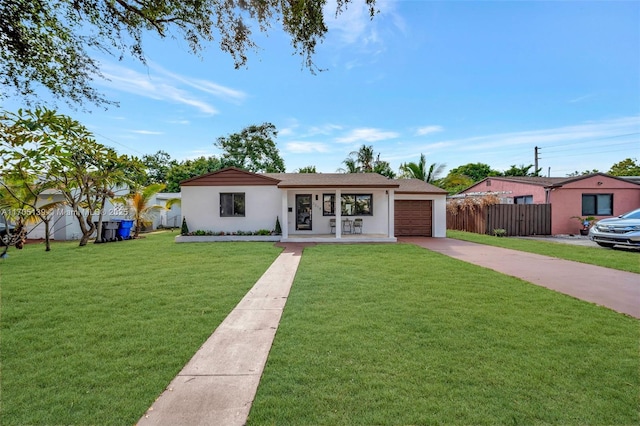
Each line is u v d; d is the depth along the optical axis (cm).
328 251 1076
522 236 1645
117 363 303
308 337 361
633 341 350
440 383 265
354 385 262
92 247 1209
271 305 490
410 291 559
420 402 239
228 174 1483
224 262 864
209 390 259
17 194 1139
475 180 3916
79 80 534
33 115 948
